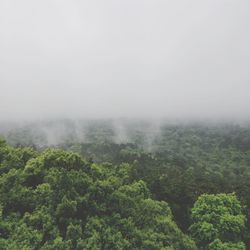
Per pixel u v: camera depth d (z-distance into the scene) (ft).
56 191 85.05
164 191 137.39
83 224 82.28
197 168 338.34
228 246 101.40
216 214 108.68
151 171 191.31
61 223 80.94
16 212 84.53
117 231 83.30
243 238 117.70
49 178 87.10
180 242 90.74
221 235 105.29
